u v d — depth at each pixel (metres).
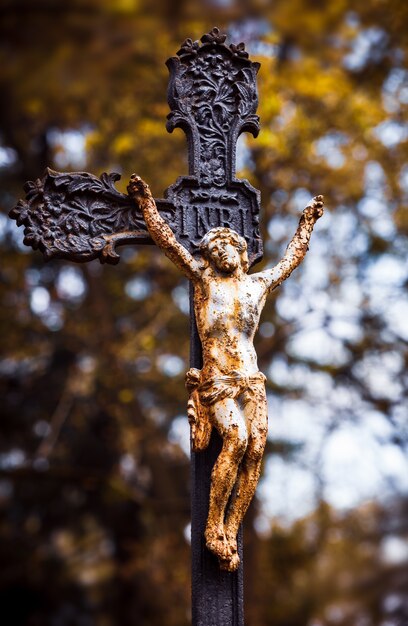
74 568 12.52
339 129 9.42
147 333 9.80
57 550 12.54
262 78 8.34
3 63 7.27
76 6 6.72
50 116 9.55
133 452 11.09
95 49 7.35
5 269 10.45
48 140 10.51
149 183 9.13
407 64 9.23
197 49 3.79
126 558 11.49
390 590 14.57
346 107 9.30
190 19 7.27
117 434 11.09
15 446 11.65
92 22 6.93
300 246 3.60
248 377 3.26
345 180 9.52
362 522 13.16
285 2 7.73
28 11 6.64
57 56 7.32
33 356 10.81
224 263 3.37
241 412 3.24
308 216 3.66
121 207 3.55
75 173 3.52
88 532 12.71
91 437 11.77
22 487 11.78
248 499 3.21
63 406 10.55
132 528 11.57
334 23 8.16
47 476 10.12
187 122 3.71
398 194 9.71
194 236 3.60
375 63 9.31
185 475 11.34
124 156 9.30
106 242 3.49
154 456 10.72
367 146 9.55
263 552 10.80
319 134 9.27
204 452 3.28
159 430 10.92
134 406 10.25
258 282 3.45
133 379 10.06
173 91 3.73
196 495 3.26
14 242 10.50
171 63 3.77
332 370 9.93
